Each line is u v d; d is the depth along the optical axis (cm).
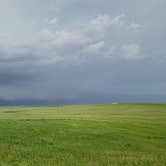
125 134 3619
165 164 2180
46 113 7300
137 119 5569
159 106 10300
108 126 4247
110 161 2208
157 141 3288
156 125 4634
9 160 2112
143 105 10950
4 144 2669
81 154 2431
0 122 4147
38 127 3775
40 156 2297
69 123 4338
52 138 3097
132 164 2148
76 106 11481
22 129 3575
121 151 2656
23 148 2539
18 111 8375
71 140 3061
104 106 10912
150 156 2453
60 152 2475
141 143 3117
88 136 3347
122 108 9588
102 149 2694
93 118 5566
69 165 2055
